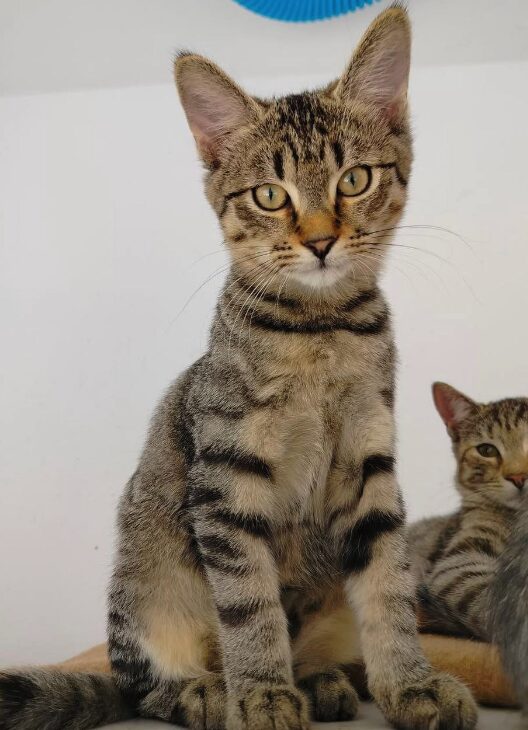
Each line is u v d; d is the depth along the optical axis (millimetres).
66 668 546
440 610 601
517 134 781
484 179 781
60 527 785
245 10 725
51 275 804
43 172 813
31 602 781
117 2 727
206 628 526
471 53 782
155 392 786
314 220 509
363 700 530
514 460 648
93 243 804
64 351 798
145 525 542
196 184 800
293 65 797
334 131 528
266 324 504
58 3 729
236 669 470
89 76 807
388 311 527
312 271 506
